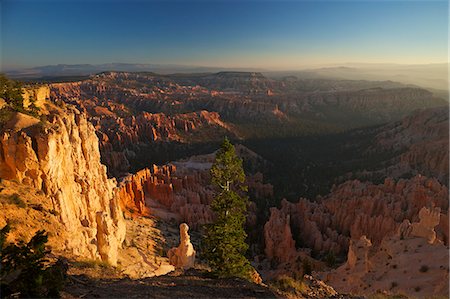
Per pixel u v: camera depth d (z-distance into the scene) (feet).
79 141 115.03
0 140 84.17
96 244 88.69
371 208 200.23
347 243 188.14
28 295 34.73
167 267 97.30
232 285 55.72
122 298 44.52
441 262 87.35
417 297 70.18
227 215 67.26
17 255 35.96
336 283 108.06
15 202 72.13
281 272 167.32
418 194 193.36
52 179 88.28
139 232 160.86
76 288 45.34
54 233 69.92
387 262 101.76
